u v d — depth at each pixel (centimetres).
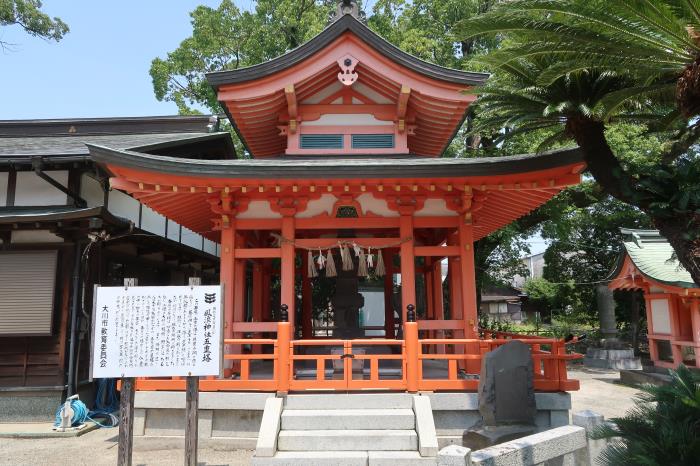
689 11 451
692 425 373
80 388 942
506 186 741
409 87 832
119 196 1134
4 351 907
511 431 584
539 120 662
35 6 1912
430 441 573
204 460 621
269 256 800
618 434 397
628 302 2411
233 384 670
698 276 502
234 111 875
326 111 909
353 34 820
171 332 552
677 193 514
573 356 659
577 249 2511
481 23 530
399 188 758
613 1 471
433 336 1110
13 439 785
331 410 642
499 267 2264
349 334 970
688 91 489
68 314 923
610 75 593
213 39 2086
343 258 826
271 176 702
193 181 723
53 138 1380
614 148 1492
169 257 1372
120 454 538
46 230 939
